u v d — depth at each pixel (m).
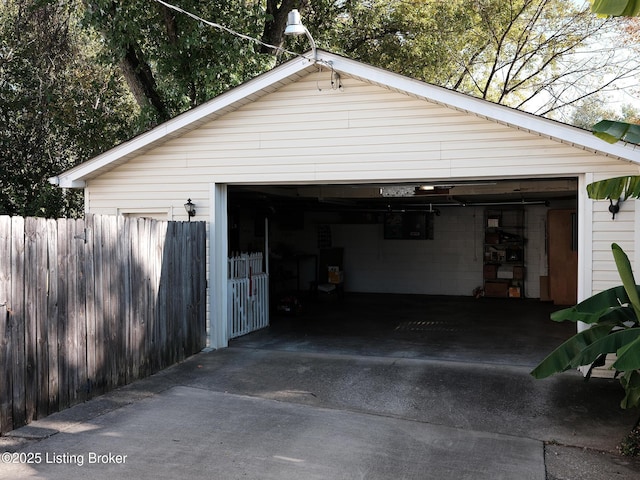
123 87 15.38
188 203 8.05
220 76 12.57
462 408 5.44
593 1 3.49
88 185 8.55
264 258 11.77
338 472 4.01
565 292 12.88
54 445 4.41
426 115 7.07
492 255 14.20
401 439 4.65
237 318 9.00
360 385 6.20
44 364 4.99
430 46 16.77
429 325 10.16
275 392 5.94
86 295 5.54
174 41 12.30
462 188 9.56
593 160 6.49
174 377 6.51
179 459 4.20
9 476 3.87
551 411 5.36
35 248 4.88
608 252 6.50
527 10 18.50
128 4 11.51
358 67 6.95
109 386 5.88
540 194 11.84
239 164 7.86
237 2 12.23
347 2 15.52
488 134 6.84
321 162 7.50
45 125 13.73
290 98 7.61
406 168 7.17
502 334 9.27
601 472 4.07
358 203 13.64
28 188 13.81
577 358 4.55
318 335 9.17
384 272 15.27
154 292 6.71
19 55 13.52
